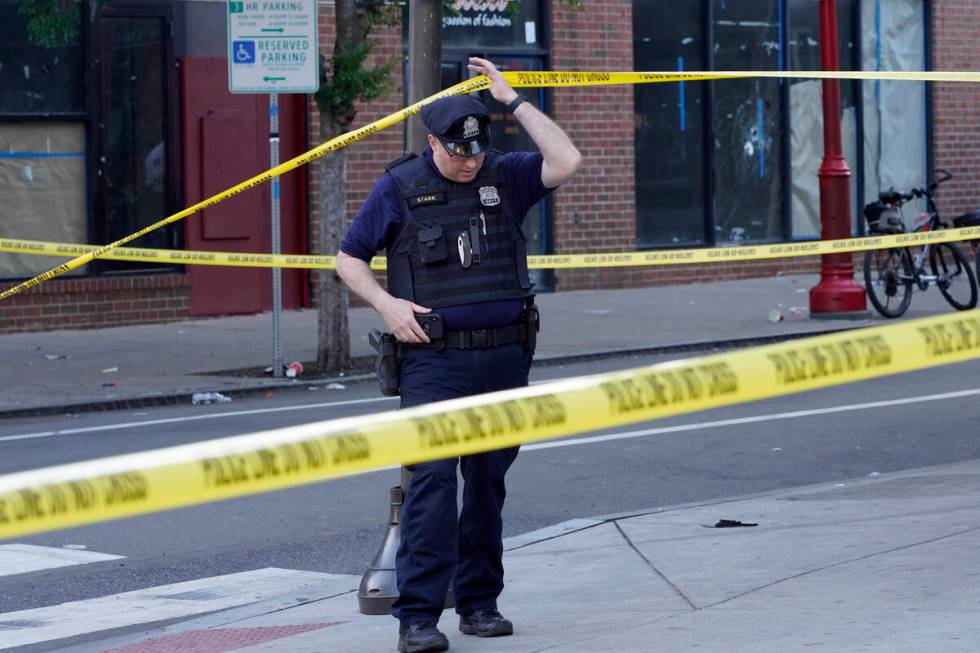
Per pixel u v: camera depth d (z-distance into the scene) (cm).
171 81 6525
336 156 5097
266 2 4847
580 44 7694
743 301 7225
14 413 4378
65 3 5219
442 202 1873
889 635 1805
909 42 9000
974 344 1334
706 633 1888
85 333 6178
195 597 2441
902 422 3944
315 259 3881
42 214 6225
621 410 1227
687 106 8131
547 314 6738
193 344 5844
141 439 3938
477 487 1917
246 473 1070
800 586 2133
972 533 2423
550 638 1919
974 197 9319
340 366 5169
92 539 2886
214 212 6662
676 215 8144
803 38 8569
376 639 2005
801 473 3334
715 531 2623
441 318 1842
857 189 8838
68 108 6262
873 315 6462
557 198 7656
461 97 1880
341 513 3059
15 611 2377
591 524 2755
